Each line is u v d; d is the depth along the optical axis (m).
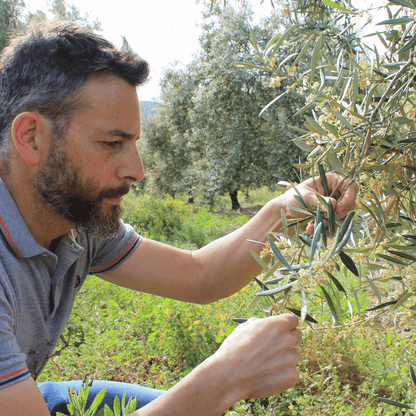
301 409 1.82
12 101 0.87
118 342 2.37
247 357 0.83
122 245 1.26
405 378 1.81
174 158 17.56
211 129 13.45
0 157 0.92
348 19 1.04
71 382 1.39
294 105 11.55
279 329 0.86
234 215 12.09
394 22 0.70
